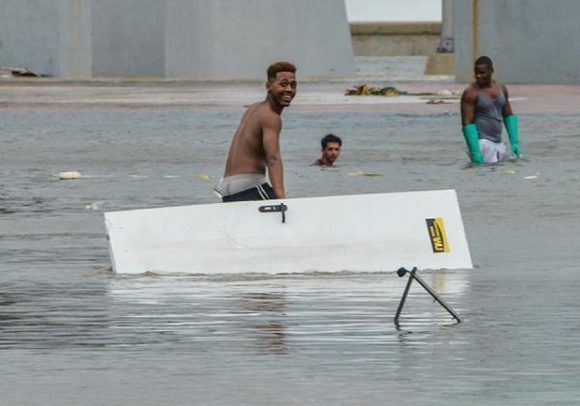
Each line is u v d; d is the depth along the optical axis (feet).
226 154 244.22
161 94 440.04
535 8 515.91
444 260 122.31
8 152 248.11
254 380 80.33
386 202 122.62
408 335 92.48
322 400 75.82
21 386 79.20
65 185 196.54
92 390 78.23
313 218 121.90
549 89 467.93
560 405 74.64
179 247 120.88
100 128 301.84
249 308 102.47
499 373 81.71
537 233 146.10
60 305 104.27
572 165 217.56
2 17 580.30
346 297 107.04
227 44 602.03
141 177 206.18
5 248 136.67
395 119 327.26
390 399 75.92
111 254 120.98
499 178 201.98
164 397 76.64
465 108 222.07
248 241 121.08
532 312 100.78
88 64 585.63
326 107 371.35
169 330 94.58
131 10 606.55
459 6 532.73
